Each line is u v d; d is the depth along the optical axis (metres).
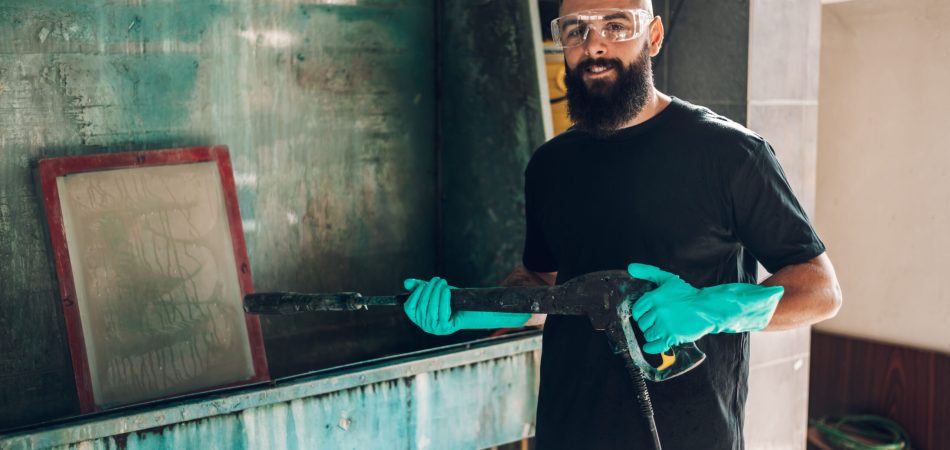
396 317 2.96
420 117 2.97
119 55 2.35
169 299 2.18
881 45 3.51
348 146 2.82
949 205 3.38
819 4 2.96
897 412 3.54
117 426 1.72
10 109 2.20
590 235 1.63
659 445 1.47
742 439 1.67
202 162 2.30
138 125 2.40
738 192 1.53
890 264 3.56
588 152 1.65
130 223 2.16
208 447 1.83
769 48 2.84
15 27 2.19
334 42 2.75
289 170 2.70
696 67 2.95
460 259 2.97
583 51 1.56
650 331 1.39
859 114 3.60
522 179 2.70
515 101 2.69
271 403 1.88
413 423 2.08
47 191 2.07
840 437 3.42
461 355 2.14
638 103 1.57
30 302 2.26
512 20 2.65
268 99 2.63
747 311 1.37
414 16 2.91
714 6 2.87
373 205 2.90
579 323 1.62
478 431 2.20
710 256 1.58
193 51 2.47
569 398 1.63
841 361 3.71
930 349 3.47
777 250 1.53
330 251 2.82
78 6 2.27
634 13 1.53
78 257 2.08
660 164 1.57
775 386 3.07
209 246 2.27
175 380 2.15
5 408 2.24
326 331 2.78
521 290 1.53
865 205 3.62
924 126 3.42
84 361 2.04
